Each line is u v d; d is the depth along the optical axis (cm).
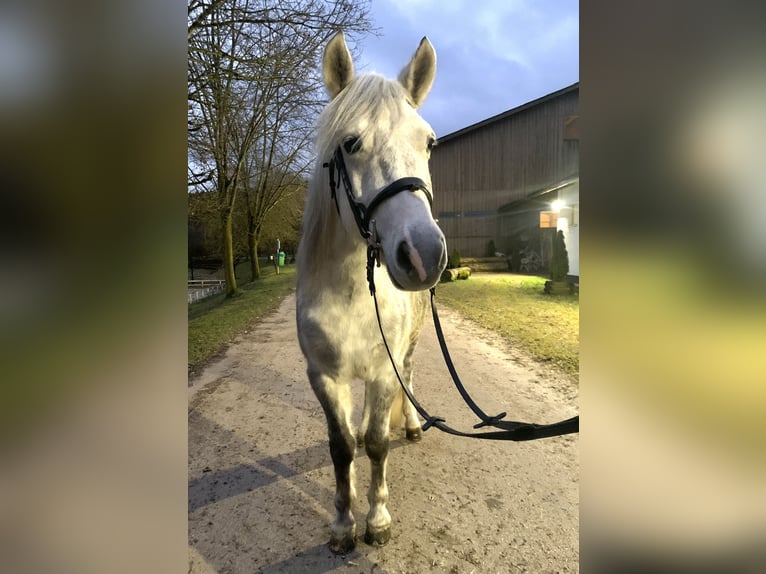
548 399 388
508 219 1973
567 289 1030
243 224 2041
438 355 537
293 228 2503
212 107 816
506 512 236
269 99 1033
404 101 173
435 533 220
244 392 429
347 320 197
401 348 217
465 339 618
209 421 357
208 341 664
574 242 1338
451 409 370
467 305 895
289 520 231
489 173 1980
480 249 2008
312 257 203
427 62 195
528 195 1827
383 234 154
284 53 753
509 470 277
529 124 1969
